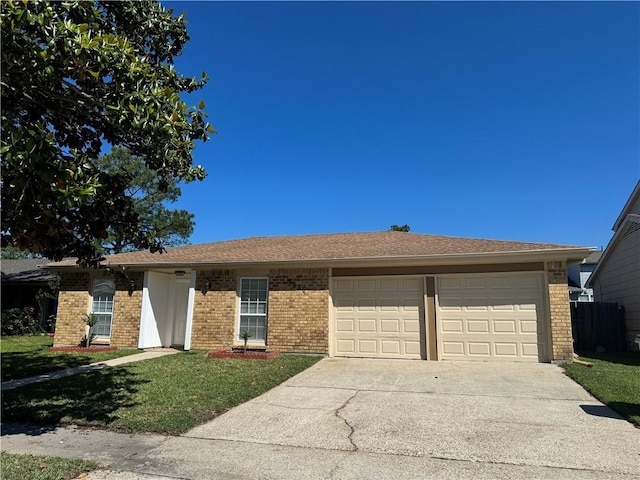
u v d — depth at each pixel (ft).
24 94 15.89
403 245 43.39
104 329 46.06
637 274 49.11
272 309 40.93
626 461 14.37
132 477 13.21
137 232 20.66
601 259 59.72
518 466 14.06
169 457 14.96
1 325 60.49
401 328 38.34
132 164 80.64
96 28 16.92
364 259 38.45
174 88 19.93
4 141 12.64
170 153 17.76
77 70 14.42
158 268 45.03
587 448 15.62
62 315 47.26
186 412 20.07
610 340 48.44
